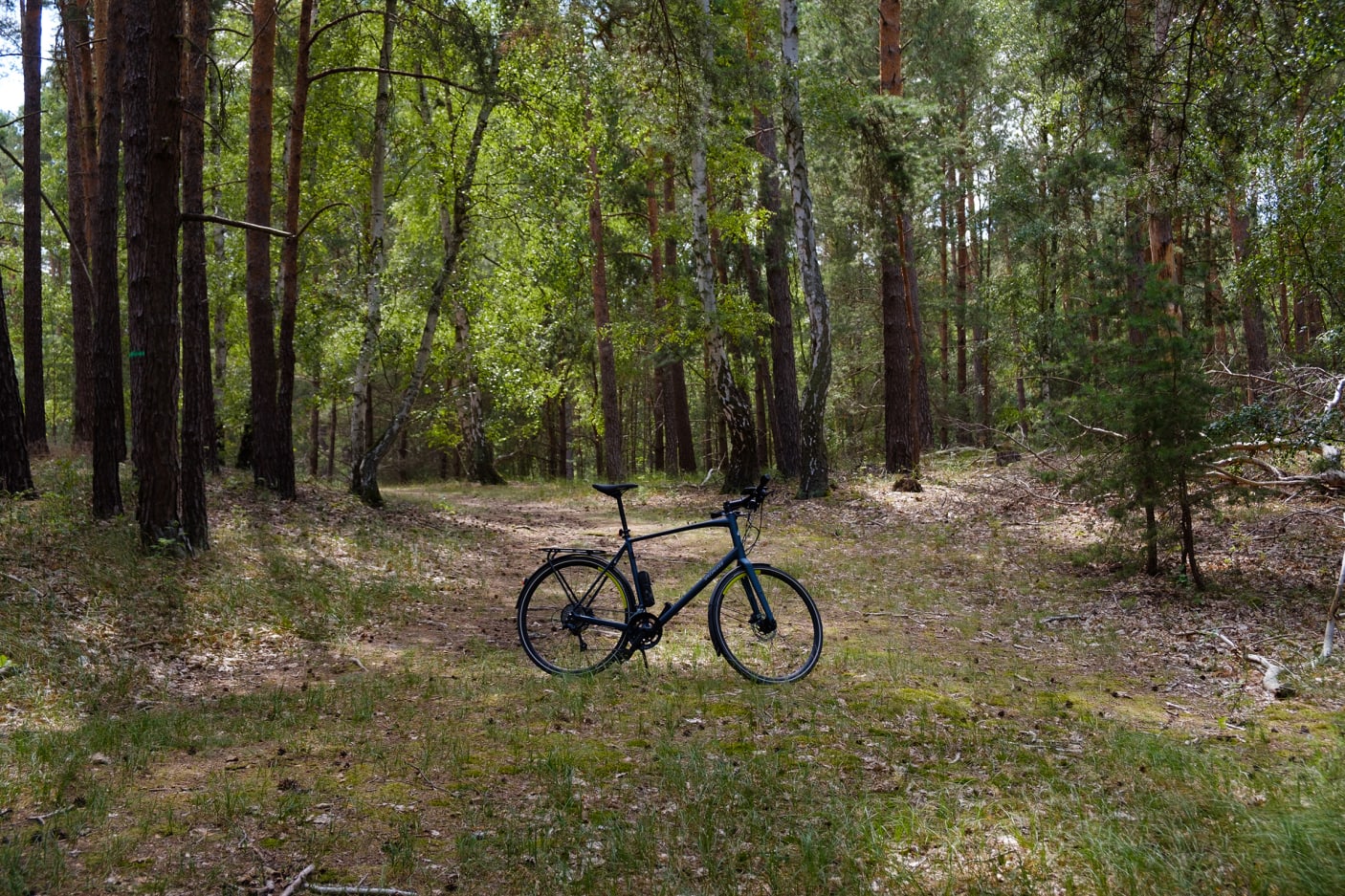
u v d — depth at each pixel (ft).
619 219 84.74
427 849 11.24
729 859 11.09
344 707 17.88
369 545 37.65
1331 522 36.45
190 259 37.86
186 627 23.70
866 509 51.65
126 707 18.07
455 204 50.06
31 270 52.70
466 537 44.29
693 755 14.43
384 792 13.12
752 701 18.21
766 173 64.75
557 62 47.03
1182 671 23.12
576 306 85.20
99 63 52.80
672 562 38.27
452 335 73.41
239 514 37.60
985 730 17.08
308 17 44.93
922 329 108.06
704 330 59.52
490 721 16.87
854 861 11.05
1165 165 28.50
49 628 21.38
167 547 28.63
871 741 16.03
